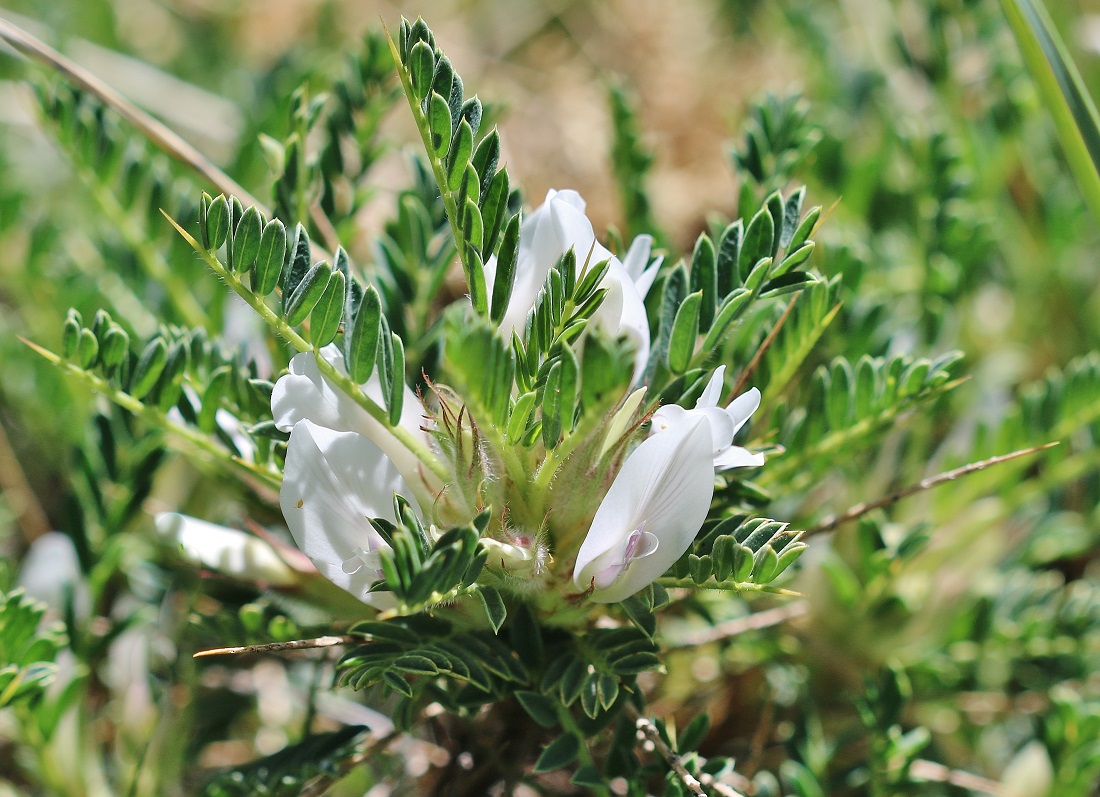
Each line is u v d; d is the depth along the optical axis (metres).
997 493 0.24
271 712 0.22
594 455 0.17
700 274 0.18
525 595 0.18
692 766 0.18
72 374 0.19
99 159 0.22
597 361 0.16
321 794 0.19
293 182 0.20
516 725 0.19
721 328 0.18
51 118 0.22
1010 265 0.30
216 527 0.19
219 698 0.22
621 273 0.17
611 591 0.17
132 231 0.23
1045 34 0.22
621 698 0.18
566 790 0.21
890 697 0.20
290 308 0.17
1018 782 0.22
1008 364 0.28
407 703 0.18
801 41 0.33
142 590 0.22
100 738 0.22
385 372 0.17
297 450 0.17
